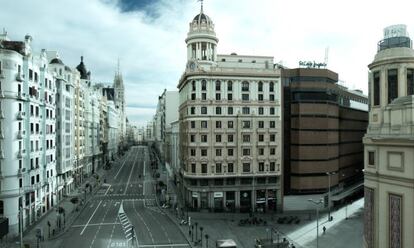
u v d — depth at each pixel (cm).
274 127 8994
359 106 11838
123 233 6825
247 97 8938
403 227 2286
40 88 8244
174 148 13525
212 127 8769
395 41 2728
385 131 2498
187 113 8962
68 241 6281
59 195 9875
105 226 7356
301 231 7094
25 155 7250
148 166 19375
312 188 8938
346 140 10706
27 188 7269
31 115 7556
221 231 7069
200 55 9875
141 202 9994
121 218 8081
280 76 9012
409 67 2505
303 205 9006
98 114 17375
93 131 15812
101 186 12650
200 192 8819
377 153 2544
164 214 8531
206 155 8750
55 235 6612
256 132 8912
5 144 6681
